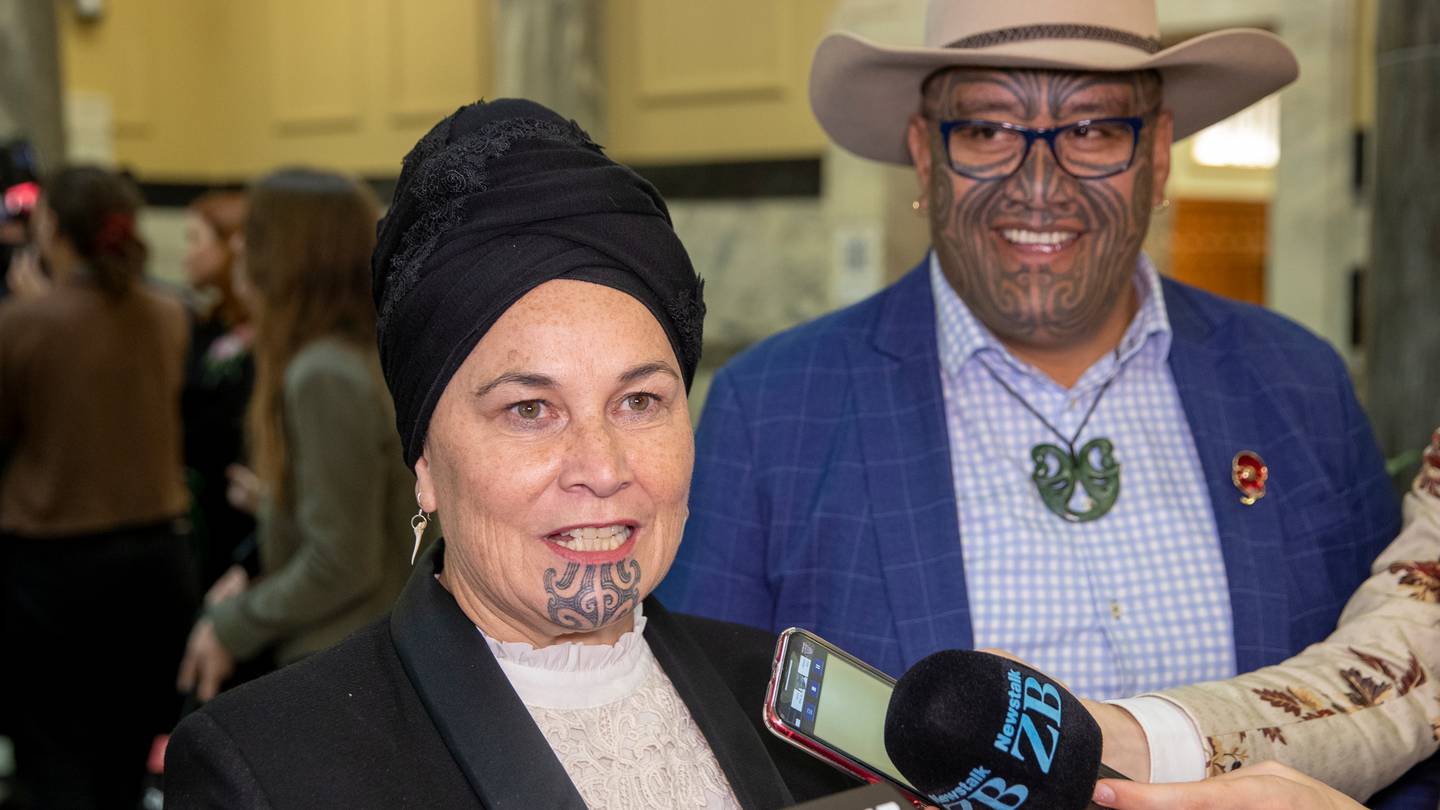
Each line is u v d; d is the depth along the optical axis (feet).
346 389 8.39
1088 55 5.69
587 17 19.89
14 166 14.07
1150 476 5.96
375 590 8.59
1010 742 3.23
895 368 6.15
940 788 3.32
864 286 18.10
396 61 24.35
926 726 3.25
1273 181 15.74
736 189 19.16
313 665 3.66
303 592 8.36
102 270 12.55
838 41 6.01
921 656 5.62
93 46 27.37
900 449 5.96
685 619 4.57
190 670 8.77
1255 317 6.43
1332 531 6.00
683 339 3.66
